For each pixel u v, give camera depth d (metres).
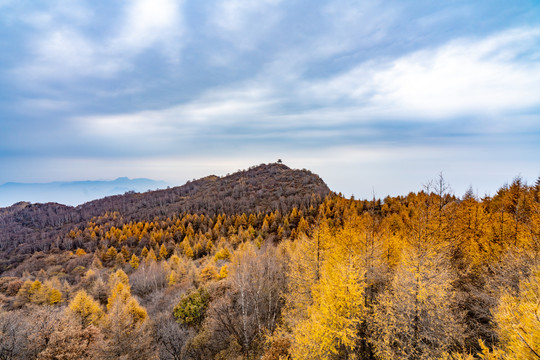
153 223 113.31
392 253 24.38
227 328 23.58
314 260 22.91
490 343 14.19
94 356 21.02
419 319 14.02
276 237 76.19
